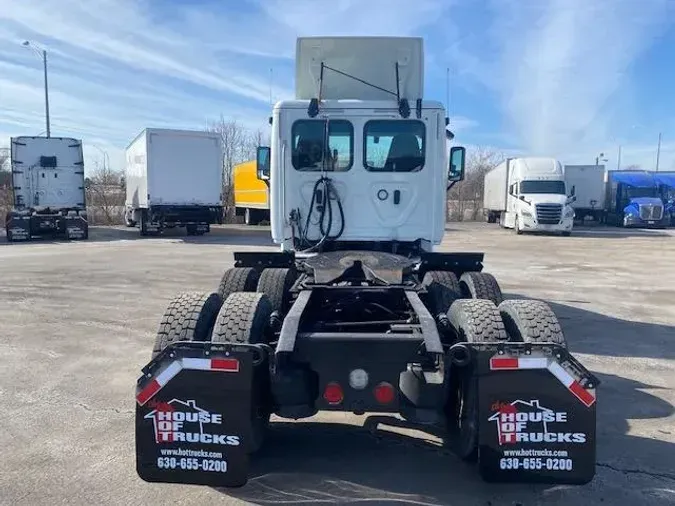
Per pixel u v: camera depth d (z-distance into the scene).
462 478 4.08
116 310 9.85
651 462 4.34
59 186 25.67
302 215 7.23
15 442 4.66
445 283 5.93
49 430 4.89
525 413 3.53
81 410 5.34
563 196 30.22
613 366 6.79
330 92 7.47
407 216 7.20
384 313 5.03
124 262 16.58
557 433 3.51
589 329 8.70
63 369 6.57
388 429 4.92
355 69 7.44
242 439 3.56
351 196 7.19
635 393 5.85
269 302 4.28
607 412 5.33
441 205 7.23
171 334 3.96
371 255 5.77
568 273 15.16
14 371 6.49
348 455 4.43
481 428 3.55
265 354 3.63
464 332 3.98
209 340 4.04
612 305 10.70
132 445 4.61
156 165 24.84
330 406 3.87
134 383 6.09
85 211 25.80
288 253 6.89
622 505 3.73
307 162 7.18
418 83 7.41
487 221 42.47
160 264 16.11
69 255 18.47
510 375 3.53
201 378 3.57
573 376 3.51
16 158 25.02
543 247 22.95
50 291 11.71
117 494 3.85
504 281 13.62
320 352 3.85
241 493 3.88
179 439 3.59
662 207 36.81
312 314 4.96
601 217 43.16
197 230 26.66
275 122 7.16
